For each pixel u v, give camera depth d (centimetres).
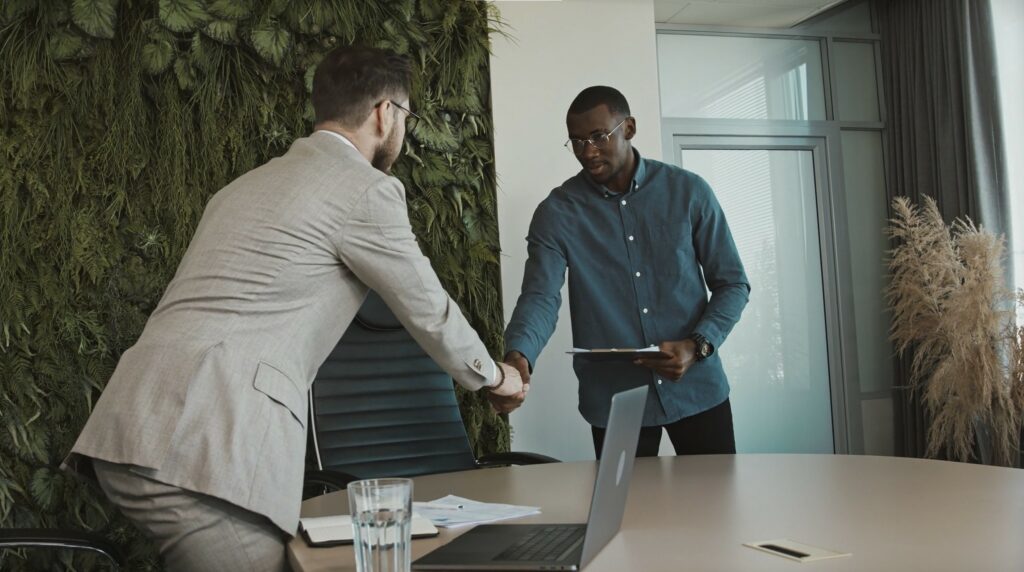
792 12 441
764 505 157
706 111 446
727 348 444
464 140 363
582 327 294
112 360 315
